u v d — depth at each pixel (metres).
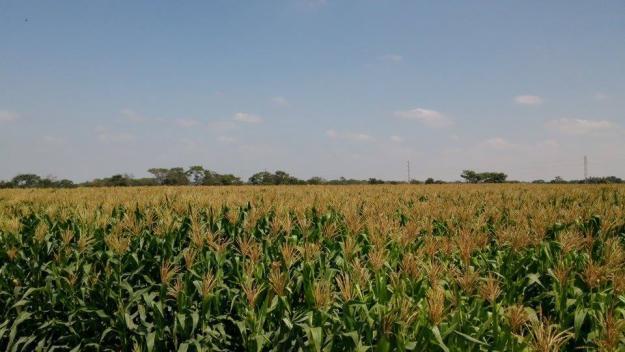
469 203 17.31
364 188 35.47
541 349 4.00
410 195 23.02
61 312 7.89
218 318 6.67
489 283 5.27
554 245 8.60
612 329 4.25
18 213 15.34
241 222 12.20
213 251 8.37
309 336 4.97
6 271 8.70
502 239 8.84
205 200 17.03
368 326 4.86
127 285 7.53
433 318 4.54
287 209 13.16
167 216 10.79
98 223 10.94
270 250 8.56
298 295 6.85
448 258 7.64
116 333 7.46
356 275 6.03
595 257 8.04
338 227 11.15
